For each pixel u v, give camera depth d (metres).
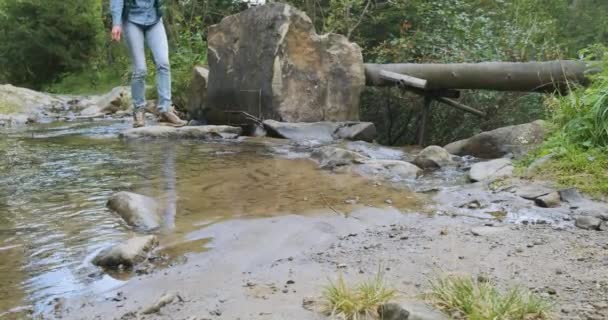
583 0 17.59
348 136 5.86
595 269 2.17
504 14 9.49
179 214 3.00
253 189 3.57
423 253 2.40
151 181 3.77
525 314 1.75
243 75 6.68
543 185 3.40
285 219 2.91
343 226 2.83
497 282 2.05
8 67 18.05
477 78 6.47
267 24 6.48
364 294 1.89
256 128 6.40
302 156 4.76
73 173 4.03
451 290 1.91
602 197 3.17
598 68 4.95
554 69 6.02
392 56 8.88
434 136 8.07
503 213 3.03
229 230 2.74
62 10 17.55
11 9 17.69
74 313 1.89
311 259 2.36
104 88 17.20
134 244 2.38
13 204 3.20
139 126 6.41
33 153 4.90
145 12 6.15
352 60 6.66
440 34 8.64
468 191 3.47
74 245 2.53
